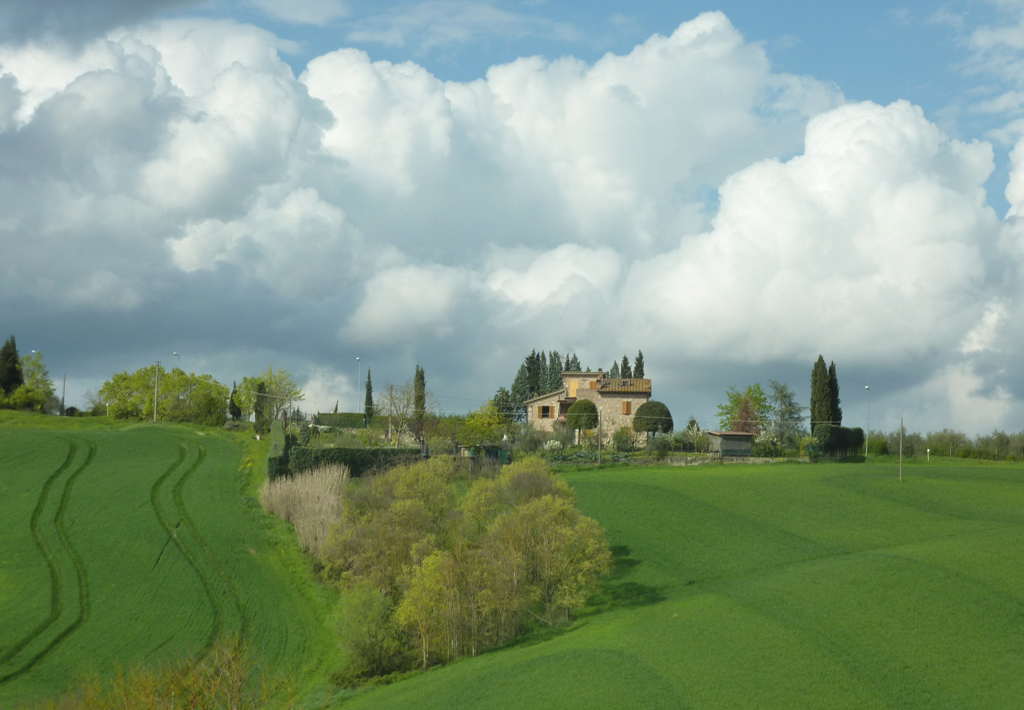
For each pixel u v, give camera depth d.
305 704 41.16
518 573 48.97
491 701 36.28
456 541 52.19
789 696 34.44
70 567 55.78
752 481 78.62
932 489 76.31
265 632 49.59
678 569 56.53
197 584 54.41
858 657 38.31
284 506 67.56
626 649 40.78
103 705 31.72
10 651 44.97
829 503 71.31
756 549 59.97
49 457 79.56
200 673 33.66
